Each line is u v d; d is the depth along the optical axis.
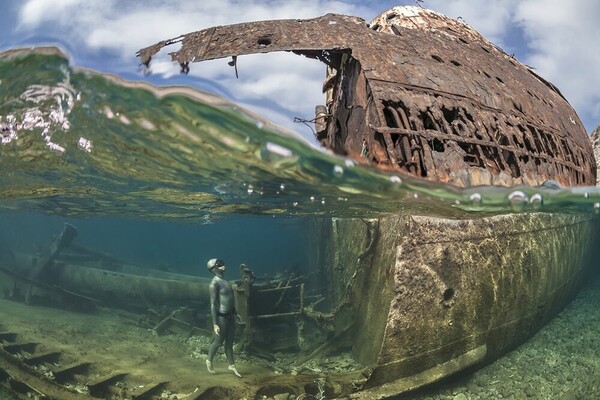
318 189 6.92
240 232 68.81
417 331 6.86
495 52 10.00
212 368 8.95
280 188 7.54
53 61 4.76
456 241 7.33
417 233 7.04
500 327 8.00
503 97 7.40
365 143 5.96
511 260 8.10
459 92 6.60
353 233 10.59
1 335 10.19
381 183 5.72
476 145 5.88
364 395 6.73
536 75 11.04
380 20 10.62
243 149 5.71
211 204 11.04
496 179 5.64
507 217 8.33
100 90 5.00
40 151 7.37
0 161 8.05
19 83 5.30
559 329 10.17
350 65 7.88
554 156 7.56
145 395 7.67
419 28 9.65
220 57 6.64
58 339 10.79
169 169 7.38
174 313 12.85
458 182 5.39
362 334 8.70
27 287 15.13
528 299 8.65
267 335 11.30
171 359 9.95
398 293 6.78
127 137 6.11
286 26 7.52
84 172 8.42
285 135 4.95
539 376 7.84
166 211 13.98
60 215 19.19
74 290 15.47
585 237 12.77
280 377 8.17
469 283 7.33
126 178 8.52
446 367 7.14
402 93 6.01
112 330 12.51
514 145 6.41
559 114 9.20
